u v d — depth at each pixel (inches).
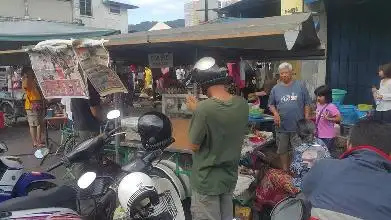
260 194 186.1
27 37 425.4
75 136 257.8
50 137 422.3
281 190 179.2
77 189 144.3
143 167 138.1
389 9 341.1
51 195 144.8
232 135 140.3
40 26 487.2
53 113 450.3
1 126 505.7
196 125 137.0
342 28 376.8
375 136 84.0
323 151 165.3
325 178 83.3
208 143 138.7
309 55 222.5
